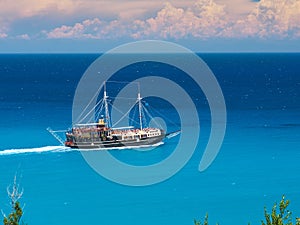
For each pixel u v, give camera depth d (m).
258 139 115.00
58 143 110.56
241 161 95.75
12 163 94.81
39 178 85.44
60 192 78.25
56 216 68.44
